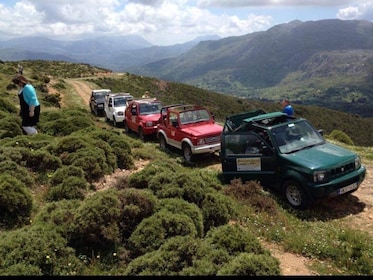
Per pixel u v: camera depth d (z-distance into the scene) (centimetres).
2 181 663
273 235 644
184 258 481
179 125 1309
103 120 2577
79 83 5972
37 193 774
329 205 797
